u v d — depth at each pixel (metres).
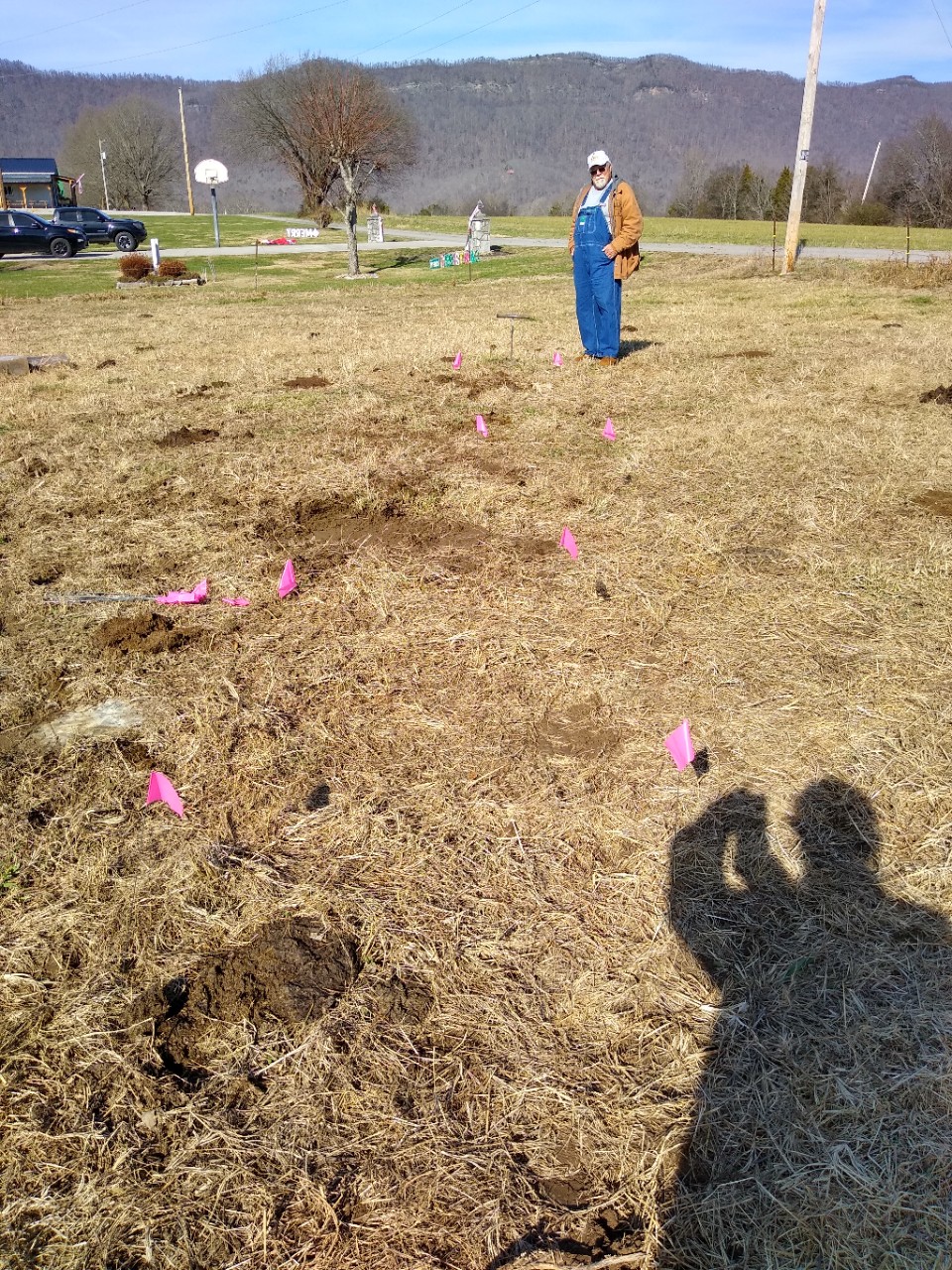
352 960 2.21
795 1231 1.65
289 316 14.35
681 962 2.19
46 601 4.01
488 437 6.36
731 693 3.21
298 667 3.47
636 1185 1.73
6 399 7.98
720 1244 1.64
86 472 5.78
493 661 3.46
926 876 2.41
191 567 4.38
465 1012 2.08
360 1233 1.66
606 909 2.35
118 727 3.12
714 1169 1.76
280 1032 2.04
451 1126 1.84
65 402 7.80
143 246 34.12
